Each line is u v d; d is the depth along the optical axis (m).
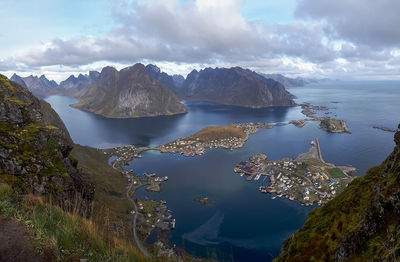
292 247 14.94
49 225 11.40
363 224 11.23
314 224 15.09
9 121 32.28
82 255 10.40
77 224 12.22
